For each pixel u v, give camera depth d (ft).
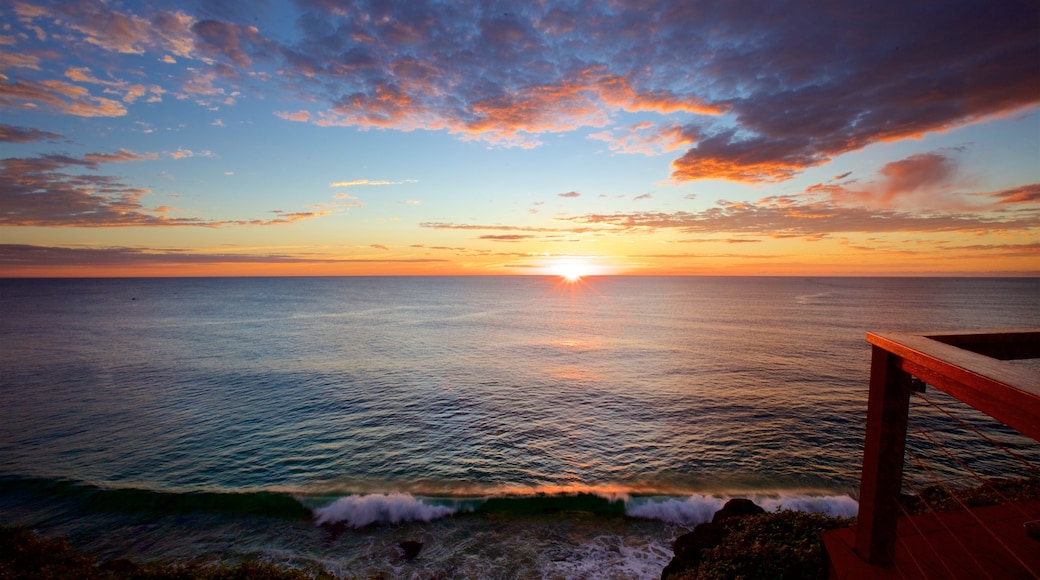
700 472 65.92
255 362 148.25
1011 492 28.09
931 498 30.83
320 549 47.62
